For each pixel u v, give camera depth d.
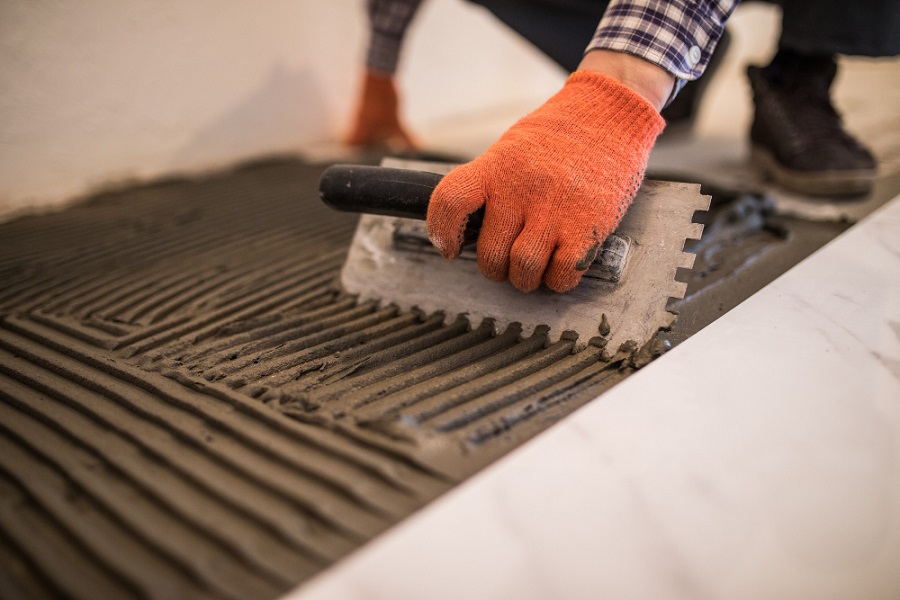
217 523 0.57
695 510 0.57
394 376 0.83
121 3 1.71
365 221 1.11
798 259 1.19
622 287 0.89
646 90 0.89
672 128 2.32
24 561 0.55
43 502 0.60
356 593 0.48
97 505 0.60
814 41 1.47
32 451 0.69
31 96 1.62
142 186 1.83
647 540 0.54
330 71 2.31
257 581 0.51
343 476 0.61
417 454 0.64
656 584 0.50
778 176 1.69
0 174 1.63
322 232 1.42
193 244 1.37
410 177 0.86
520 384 0.78
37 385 0.82
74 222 1.52
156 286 1.15
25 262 1.28
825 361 0.79
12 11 1.53
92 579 0.53
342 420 0.71
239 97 2.07
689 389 0.73
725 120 2.76
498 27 2.89
